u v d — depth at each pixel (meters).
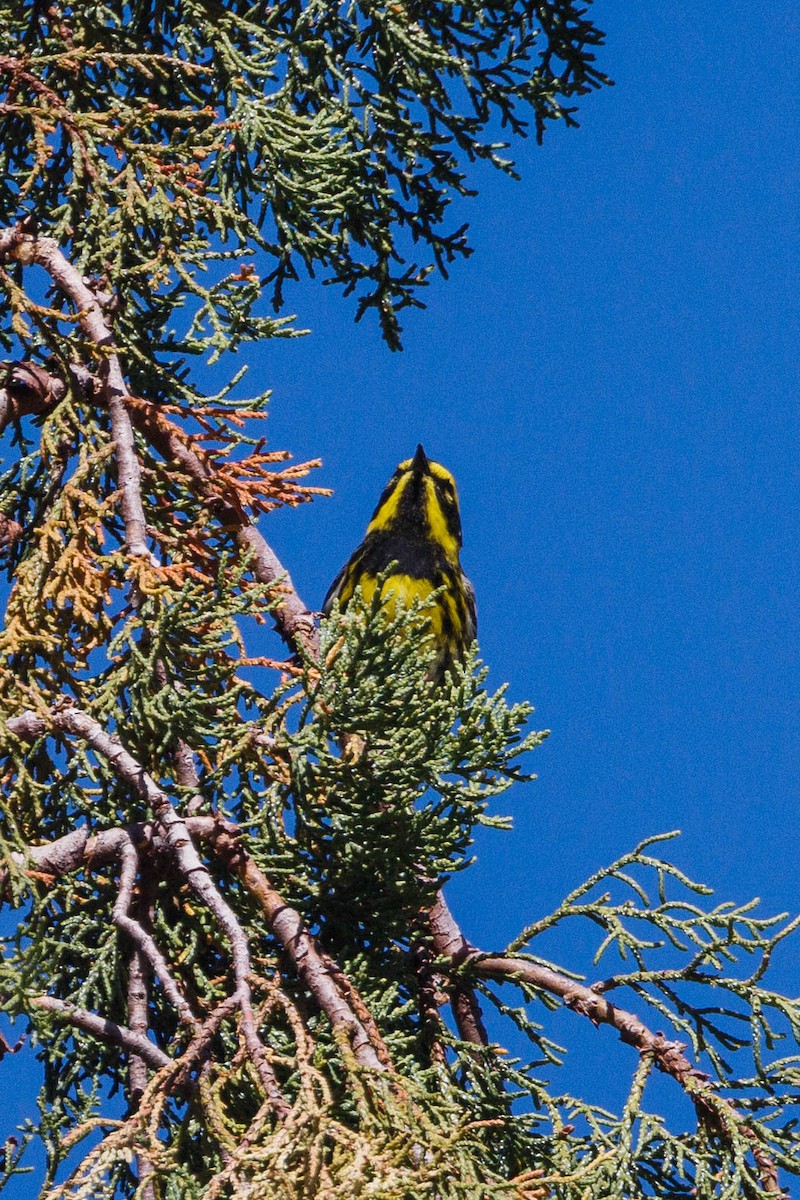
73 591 8.30
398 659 8.12
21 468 10.20
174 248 9.99
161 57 10.16
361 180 11.97
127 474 8.80
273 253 11.13
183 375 10.49
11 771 8.38
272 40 11.28
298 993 8.09
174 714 8.23
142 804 8.38
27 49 10.50
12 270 9.99
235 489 9.88
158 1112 6.59
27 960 6.81
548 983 9.33
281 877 8.51
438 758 8.41
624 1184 8.26
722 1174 8.29
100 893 8.31
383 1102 7.05
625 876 9.24
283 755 9.04
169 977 7.12
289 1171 6.41
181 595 8.25
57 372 9.67
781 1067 8.68
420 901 8.70
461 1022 9.74
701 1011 8.98
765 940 8.85
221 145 10.24
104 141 9.88
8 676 8.00
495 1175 7.07
